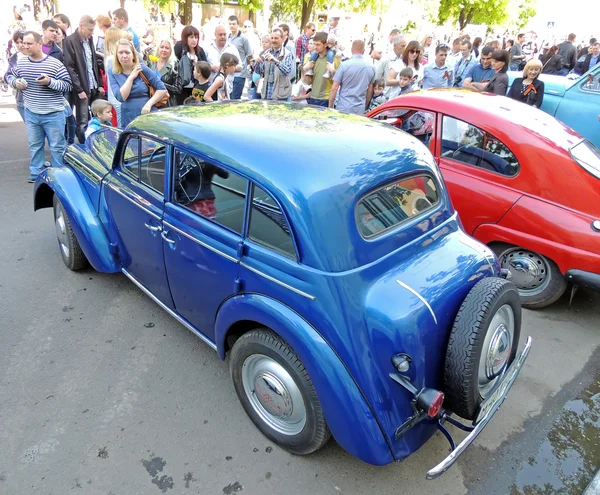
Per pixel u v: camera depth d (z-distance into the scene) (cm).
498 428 293
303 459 263
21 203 581
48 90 608
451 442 230
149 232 312
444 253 248
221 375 323
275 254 226
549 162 379
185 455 262
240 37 951
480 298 220
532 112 438
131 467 253
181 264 289
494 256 268
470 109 420
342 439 216
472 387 215
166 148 284
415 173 261
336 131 270
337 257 209
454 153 429
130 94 565
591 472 266
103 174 365
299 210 212
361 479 254
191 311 305
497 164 404
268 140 248
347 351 205
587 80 695
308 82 837
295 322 217
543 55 1576
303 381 228
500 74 710
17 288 408
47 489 238
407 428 213
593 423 300
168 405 295
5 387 301
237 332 275
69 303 392
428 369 215
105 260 374
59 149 645
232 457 262
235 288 248
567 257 372
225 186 249
